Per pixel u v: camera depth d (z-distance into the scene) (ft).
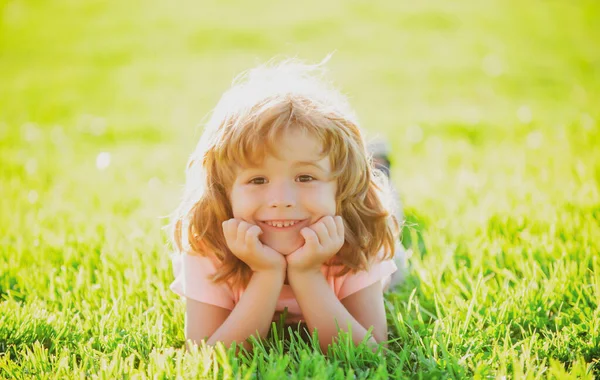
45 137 20.07
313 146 6.14
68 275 8.52
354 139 6.62
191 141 19.44
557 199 10.83
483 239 9.41
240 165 6.22
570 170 12.82
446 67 31.19
